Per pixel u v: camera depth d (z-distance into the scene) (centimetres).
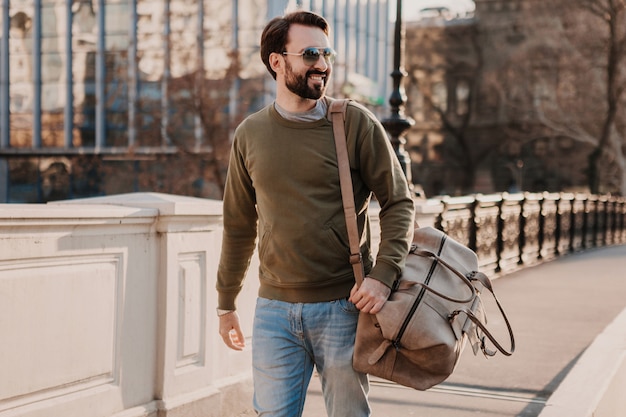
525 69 5300
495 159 6575
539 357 615
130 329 373
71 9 4672
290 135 258
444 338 252
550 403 448
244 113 3238
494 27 6525
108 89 4588
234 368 457
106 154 4419
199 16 3991
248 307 473
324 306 261
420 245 279
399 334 252
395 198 262
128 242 370
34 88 4797
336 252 259
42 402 323
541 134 5441
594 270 1314
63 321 332
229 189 282
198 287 416
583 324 764
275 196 259
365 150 260
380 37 5397
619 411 540
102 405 354
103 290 355
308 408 471
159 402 388
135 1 4328
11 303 307
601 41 4441
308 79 255
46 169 4778
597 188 4603
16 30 4809
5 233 302
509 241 1305
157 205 387
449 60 6744
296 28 256
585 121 4684
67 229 332
